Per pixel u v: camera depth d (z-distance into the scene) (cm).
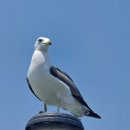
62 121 910
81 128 930
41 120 912
